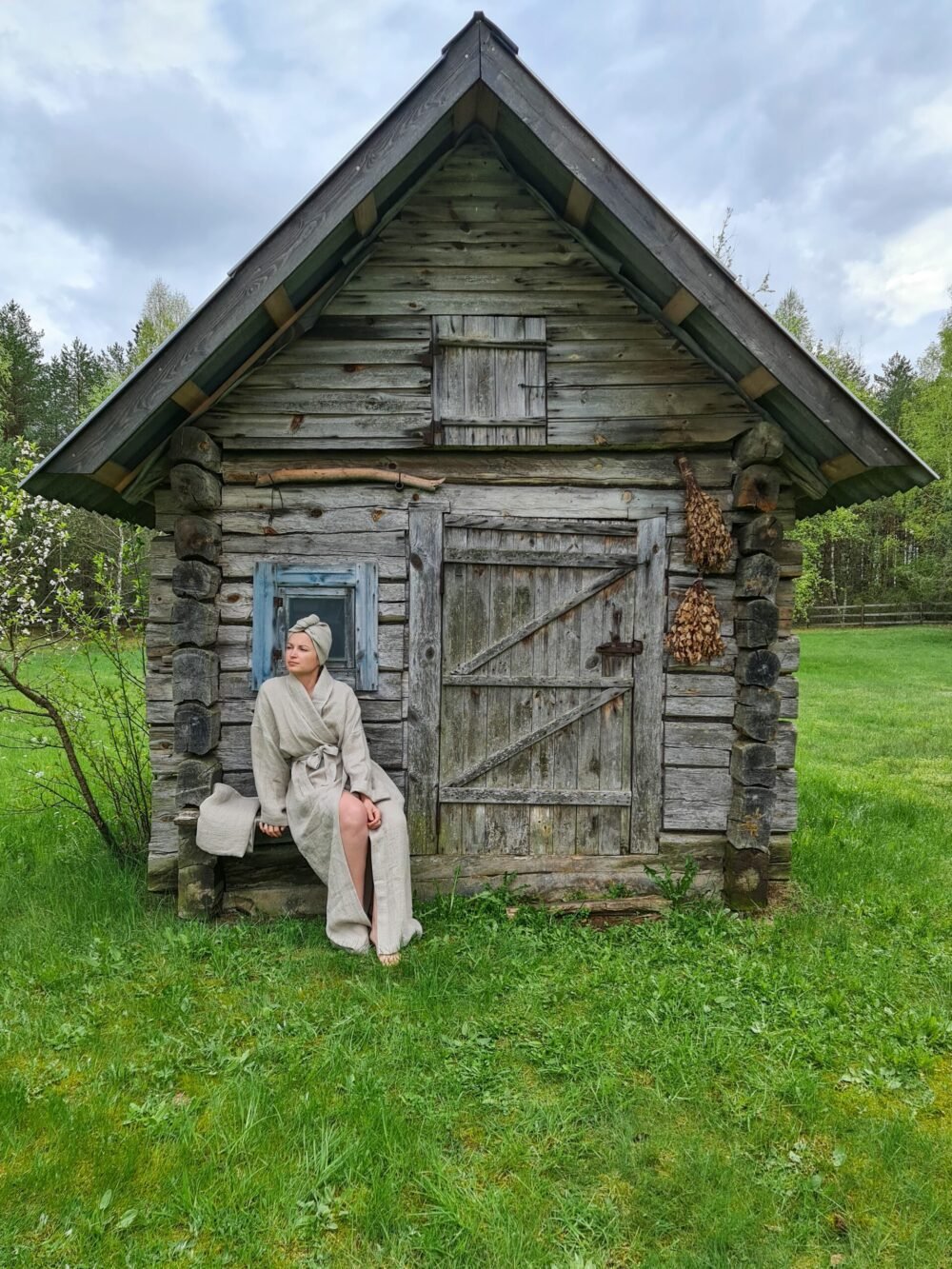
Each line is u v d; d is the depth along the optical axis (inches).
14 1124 98.3
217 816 147.7
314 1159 91.6
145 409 134.5
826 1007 126.6
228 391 155.9
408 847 147.5
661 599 165.9
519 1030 119.3
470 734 165.9
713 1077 109.5
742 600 165.5
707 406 161.6
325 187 132.4
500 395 159.9
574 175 134.9
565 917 160.4
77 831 211.9
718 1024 120.9
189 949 142.6
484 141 157.3
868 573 1448.1
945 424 960.3
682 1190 88.9
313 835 143.1
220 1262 79.0
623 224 136.4
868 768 311.4
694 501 159.8
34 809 218.2
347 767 146.3
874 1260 81.2
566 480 164.2
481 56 131.6
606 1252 80.8
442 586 163.6
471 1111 101.4
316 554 161.3
